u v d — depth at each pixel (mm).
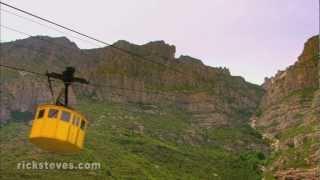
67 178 118062
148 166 145000
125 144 165750
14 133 173375
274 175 161000
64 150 32656
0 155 139500
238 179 159750
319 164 148375
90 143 153875
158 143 176250
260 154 190875
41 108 32656
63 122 32156
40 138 31656
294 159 163500
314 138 170375
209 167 164000
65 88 33344
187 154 172750
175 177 141375
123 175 128625
